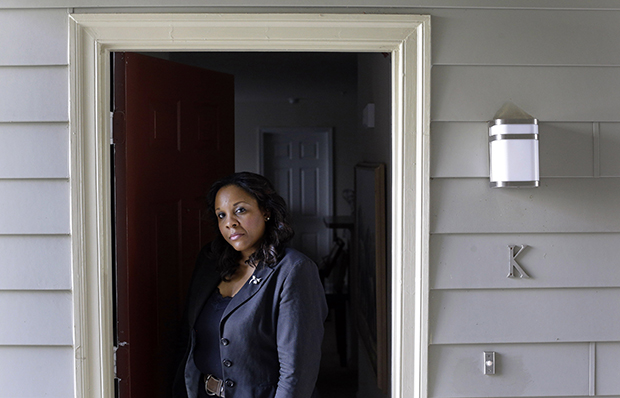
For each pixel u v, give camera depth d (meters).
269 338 1.53
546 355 1.64
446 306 1.63
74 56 1.58
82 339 1.60
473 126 1.62
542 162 1.62
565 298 1.64
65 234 1.61
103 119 1.64
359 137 3.45
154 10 1.60
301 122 6.65
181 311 2.10
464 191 1.62
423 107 1.60
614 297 1.64
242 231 1.57
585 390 1.64
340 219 5.42
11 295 1.61
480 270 1.63
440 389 1.64
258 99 6.50
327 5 1.60
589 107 1.62
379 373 2.23
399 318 1.65
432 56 1.60
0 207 1.60
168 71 1.99
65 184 1.60
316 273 1.57
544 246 1.63
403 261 1.63
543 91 1.62
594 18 1.62
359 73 3.44
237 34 1.61
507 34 1.61
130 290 1.75
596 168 1.63
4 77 1.59
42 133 1.60
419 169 1.61
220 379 1.59
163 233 1.96
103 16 1.58
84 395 1.61
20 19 1.59
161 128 1.94
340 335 3.95
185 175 2.11
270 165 6.76
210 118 2.29
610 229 1.63
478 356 1.64
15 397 1.62
